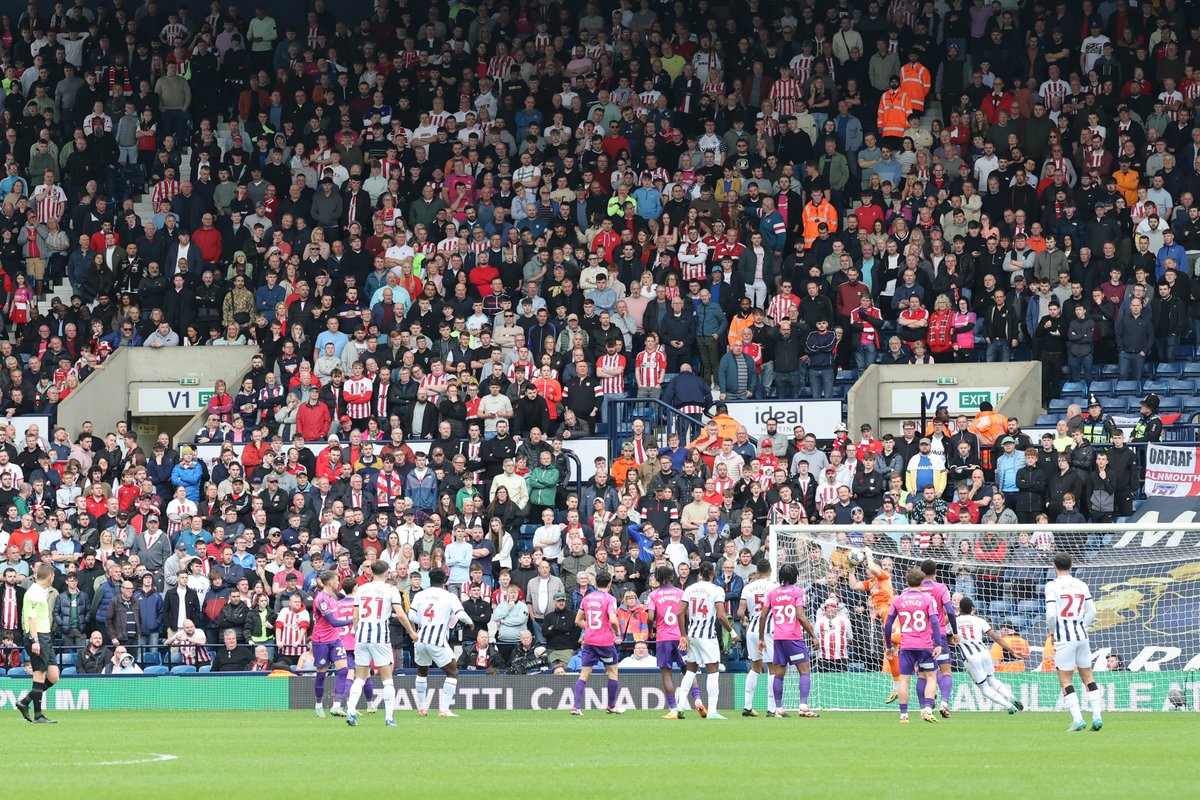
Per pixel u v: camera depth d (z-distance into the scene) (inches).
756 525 3710.6
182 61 5497.1
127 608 3659.0
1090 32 4972.9
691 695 3102.9
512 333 4387.3
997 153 4744.1
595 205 4717.0
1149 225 4365.2
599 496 3841.0
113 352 4603.8
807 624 2984.7
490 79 5201.8
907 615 2810.0
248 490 3912.4
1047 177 4559.5
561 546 3725.4
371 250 4763.8
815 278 4291.3
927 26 5049.2
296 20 5954.7
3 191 5118.1
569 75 5221.5
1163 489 3683.6
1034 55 4982.8
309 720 3036.4
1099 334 4183.1
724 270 4446.4
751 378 4288.9
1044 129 4709.6
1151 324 4111.7
